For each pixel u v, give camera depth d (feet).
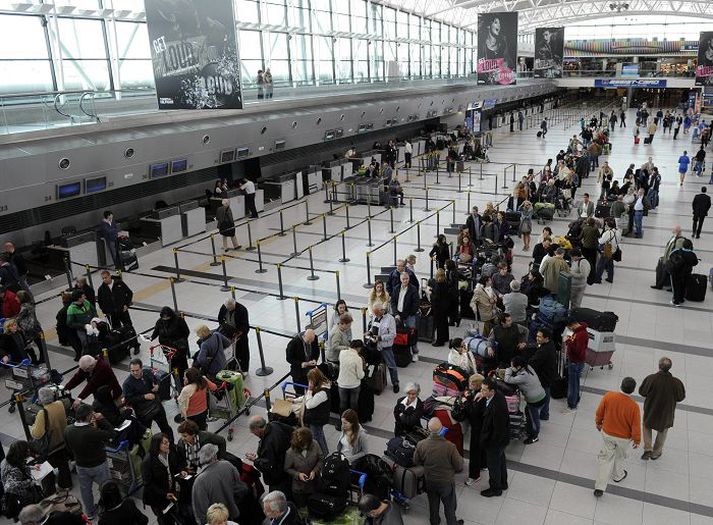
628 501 20.38
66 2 49.19
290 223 60.29
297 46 80.89
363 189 67.87
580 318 29.01
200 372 23.03
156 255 51.08
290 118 65.77
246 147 61.67
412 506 20.31
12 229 46.70
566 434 24.25
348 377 23.54
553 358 23.75
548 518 19.62
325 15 86.89
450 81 113.39
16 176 39.17
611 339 28.22
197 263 48.47
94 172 45.39
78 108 44.80
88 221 53.01
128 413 21.30
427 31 124.67
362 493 18.12
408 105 93.66
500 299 32.50
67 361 32.53
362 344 24.88
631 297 38.63
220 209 49.55
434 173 86.43
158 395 25.21
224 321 29.19
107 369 23.62
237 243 53.57
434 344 32.30
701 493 20.71
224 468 16.69
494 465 20.25
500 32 77.92
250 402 26.58
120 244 46.26
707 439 23.80
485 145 105.60
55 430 21.02
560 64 115.44
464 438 23.85
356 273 44.42
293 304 38.88
